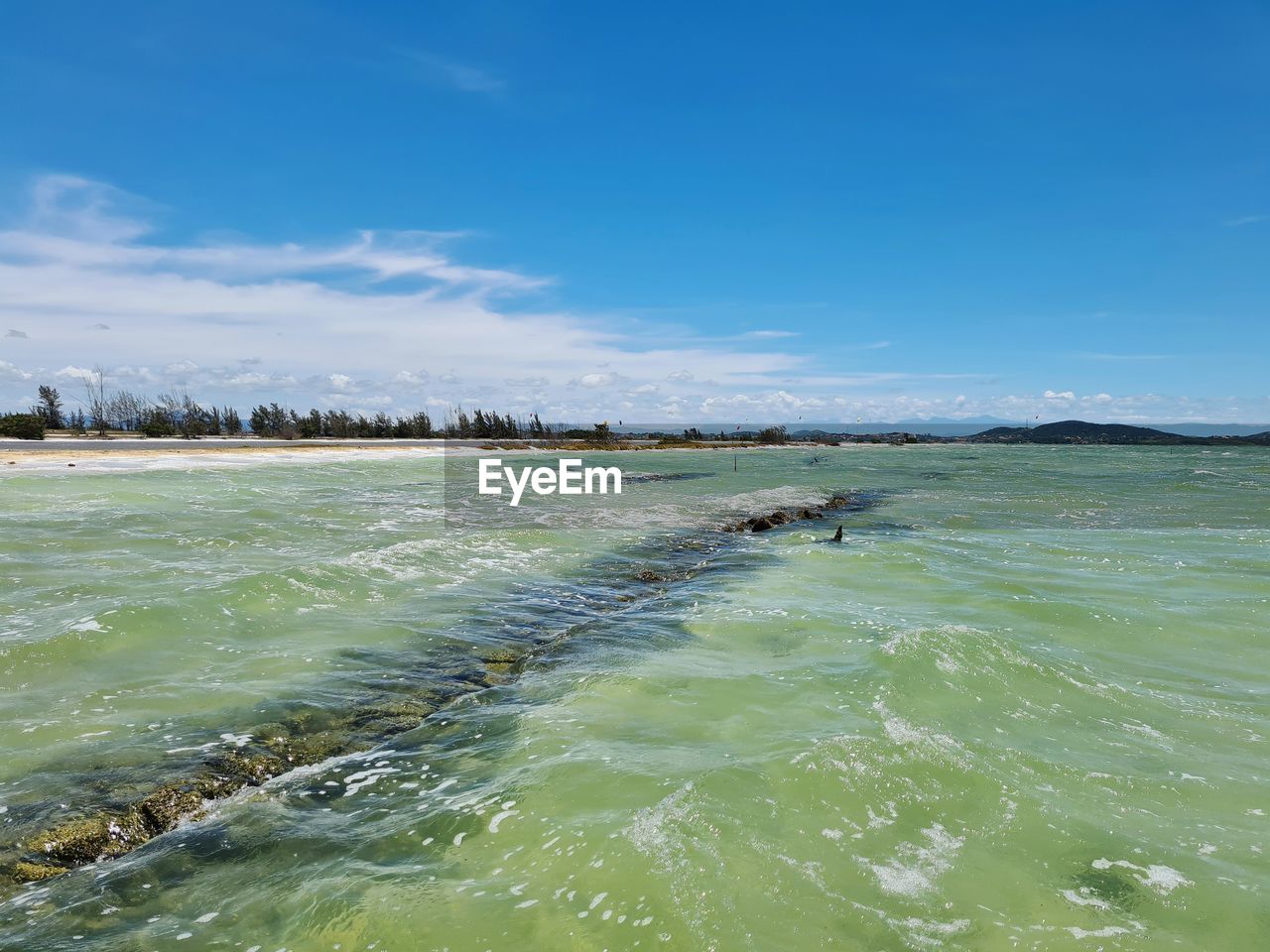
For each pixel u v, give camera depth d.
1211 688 7.43
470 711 6.97
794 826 4.71
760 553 16.00
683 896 4.00
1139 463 62.69
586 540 17.23
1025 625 9.88
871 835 4.65
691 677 7.78
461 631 9.57
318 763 5.89
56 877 4.31
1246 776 5.49
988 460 68.56
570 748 5.99
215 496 23.20
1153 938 3.74
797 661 8.29
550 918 3.87
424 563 13.46
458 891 4.14
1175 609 10.72
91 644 8.16
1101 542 17.72
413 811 5.05
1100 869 4.32
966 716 6.53
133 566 12.19
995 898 4.04
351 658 8.32
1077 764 5.65
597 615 10.66
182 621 9.11
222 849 4.63
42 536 14.60
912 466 56.03
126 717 6.50
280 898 4.10
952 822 4.80
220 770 5.63
